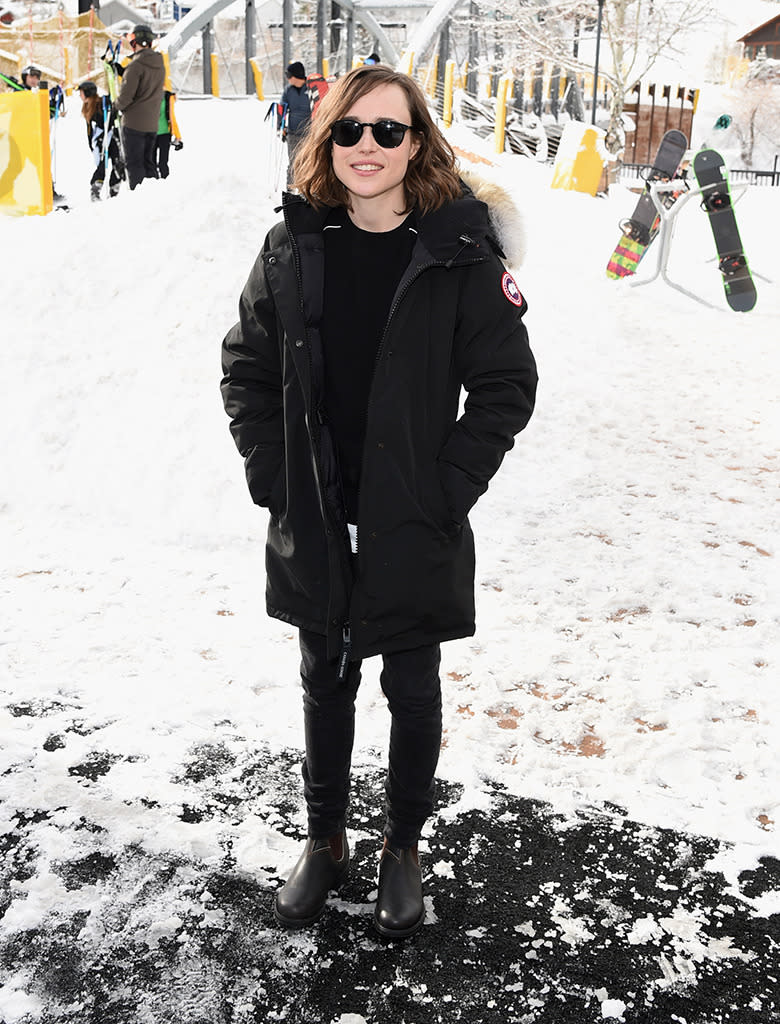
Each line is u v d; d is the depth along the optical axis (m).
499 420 2.11
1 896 2.38
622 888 2.46
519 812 2.73
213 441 5.02
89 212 6.62
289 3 31.31
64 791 2.76
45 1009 2.06
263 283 2.14
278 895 2.34
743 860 2.56
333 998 2.11
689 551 4.58
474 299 2.07
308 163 2.04
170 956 2.21
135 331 5.65
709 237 14.30
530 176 19.23
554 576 4.29
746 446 6.11
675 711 3.23
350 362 2.08
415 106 1.99
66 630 3.68
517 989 2.14
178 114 23.45
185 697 3.25
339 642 2.17
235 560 4.37
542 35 29.16
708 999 2.13
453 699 3.29
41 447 5.03
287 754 2.99
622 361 7.84
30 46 24.52
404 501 2.08
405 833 2.33
